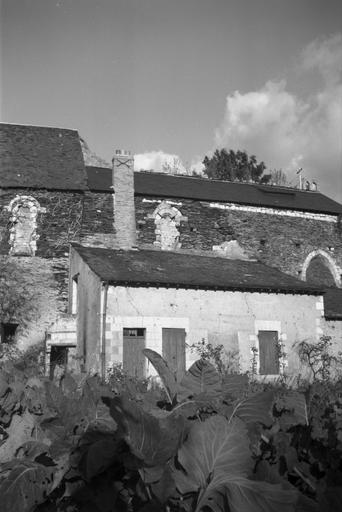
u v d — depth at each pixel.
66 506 1.94
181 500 1.69
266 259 28.66
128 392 3.36
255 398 2.43
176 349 19.95
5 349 21.88
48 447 2.19
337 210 31.36
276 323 21.59
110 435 2.02
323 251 30.11
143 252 25.19
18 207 25.14
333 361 21.91
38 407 3.17
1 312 22.70
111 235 25.94
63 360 22.56
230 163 51.12
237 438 1.80
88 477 1.80
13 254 24.42
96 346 19.31
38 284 24.05
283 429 2.54
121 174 27.17
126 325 19.31
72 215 25.67
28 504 1.92
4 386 3.22
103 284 19.36
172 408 2.56
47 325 23.44
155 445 1.73
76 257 23.62
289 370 21.17
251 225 28.98
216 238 28.08
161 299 20.09
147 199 27.50
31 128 30.41
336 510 1.68
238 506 1.58
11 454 2.56
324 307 24.12
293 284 22.89
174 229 27.53
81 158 29.06
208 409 2.58
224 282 21.38
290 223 29.89
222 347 19.55
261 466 1.83
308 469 2.13
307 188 37.50
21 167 26.73
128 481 1.82
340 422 2.61
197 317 20.44
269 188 33.69
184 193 28.53
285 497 1.59
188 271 22.39
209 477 1.72
